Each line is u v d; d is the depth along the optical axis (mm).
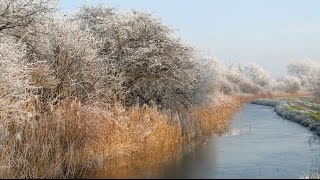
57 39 19375
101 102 18812
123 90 22969
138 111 20625
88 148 15789
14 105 14539
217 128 29234
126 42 24516
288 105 51469
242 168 16359
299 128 30969
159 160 17859
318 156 19109
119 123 17812
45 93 17969
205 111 32406
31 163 14219
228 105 45625
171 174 15172
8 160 13750
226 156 19047
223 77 72250
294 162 17703
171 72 24766
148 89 26328
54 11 19672
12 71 15070
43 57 19312
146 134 18391
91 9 26859
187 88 29031
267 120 37562
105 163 15820
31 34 19406
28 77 16547
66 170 14812
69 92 18500
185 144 22422
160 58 23953
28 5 19094
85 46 19703
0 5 18609
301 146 22172
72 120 15945
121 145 16922
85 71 19562
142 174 15062
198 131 25734
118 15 25422
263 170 16031
